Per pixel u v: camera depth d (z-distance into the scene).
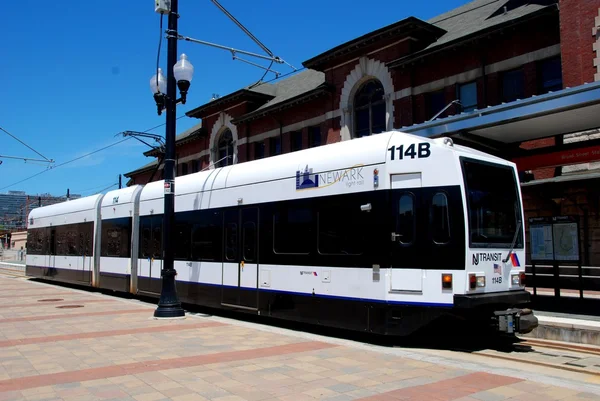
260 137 26.95
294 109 24.84
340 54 21.64
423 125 11.46
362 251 8.83
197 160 32.47
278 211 10.73
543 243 11.73
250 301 11.19
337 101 22.23
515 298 8.45
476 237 8.11
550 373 6.76
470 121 10.69
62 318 11.63
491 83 16.95
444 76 18.31
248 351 7.86
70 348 8.16
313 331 10.34
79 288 20.98
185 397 5.47
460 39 17.30
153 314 12.15
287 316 10.22
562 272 14.80
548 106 9.59
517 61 16.33
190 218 13.56
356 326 8.80
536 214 15.54
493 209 8.59
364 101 21.48
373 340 9.16
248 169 11.86
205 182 13.21
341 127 21.89
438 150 8.27
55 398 5.47
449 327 8.34
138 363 7.07
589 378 6.48
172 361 7.18
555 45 15.49
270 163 11.27
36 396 5.54
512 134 11.91
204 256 12.84
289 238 10.38
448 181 8.13
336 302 9.20
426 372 6.55
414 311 8.11
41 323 10.88
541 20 15.80
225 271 12.02
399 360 7.25
